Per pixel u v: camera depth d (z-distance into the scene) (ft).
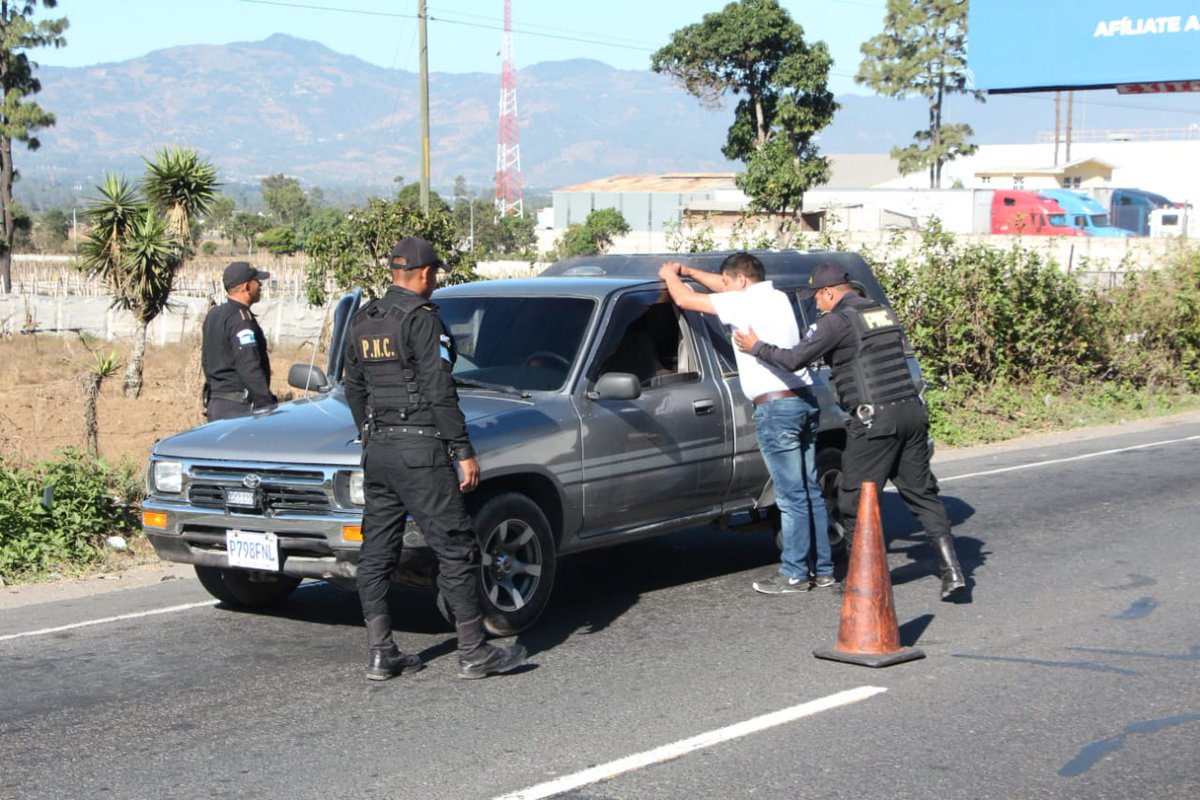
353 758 16.88
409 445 19.58
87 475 32.22
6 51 179.42
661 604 25.38
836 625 23.63
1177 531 32.40
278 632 23.43
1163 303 67.21
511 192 458.91
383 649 20.39
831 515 28.94
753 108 193.77
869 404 24.32
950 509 36.06
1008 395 58.49
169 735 17.84
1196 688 19.81
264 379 28.58
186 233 63.41
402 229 56.49
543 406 23.31
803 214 182.19
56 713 18.84
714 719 18.35
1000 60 99.45
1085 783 15.99
